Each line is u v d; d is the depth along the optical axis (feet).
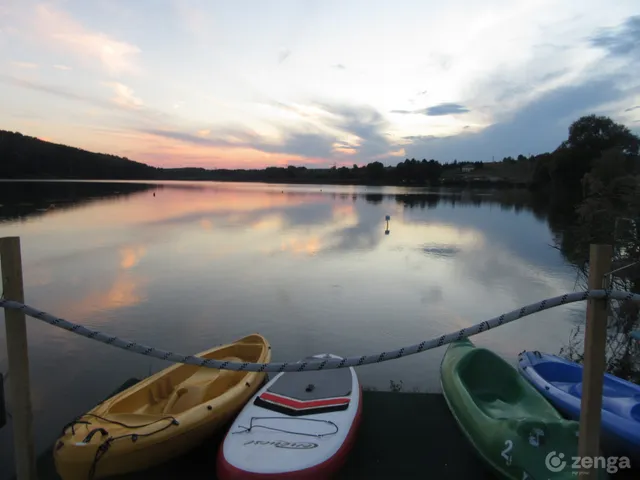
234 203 175.01
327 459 15.31
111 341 11.53
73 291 45.93
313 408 17.93
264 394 18.99
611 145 188.44
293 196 235.81
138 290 46.52
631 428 17.20
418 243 80.89
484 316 40.14
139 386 19.67
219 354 24.54
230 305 41.96
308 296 45.09
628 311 32.73
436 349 32.17
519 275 56.03
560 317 40.34
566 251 70.44
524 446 15.08
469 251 73.15
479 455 16.74
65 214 120.98
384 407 21.35
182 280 50.78
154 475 16.81
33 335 33.88
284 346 32.91
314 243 78.23
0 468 17.60
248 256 65.36
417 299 44.86
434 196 251.80
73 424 16.11
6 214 117.80
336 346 32.96
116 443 15.29
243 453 15.40
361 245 77.25
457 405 19.66
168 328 36.01
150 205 157.99
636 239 34.35
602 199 45.55
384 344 33.42
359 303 43.19
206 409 18.10
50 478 16.48
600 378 9.96
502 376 21.74
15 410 11.91
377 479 16.34
